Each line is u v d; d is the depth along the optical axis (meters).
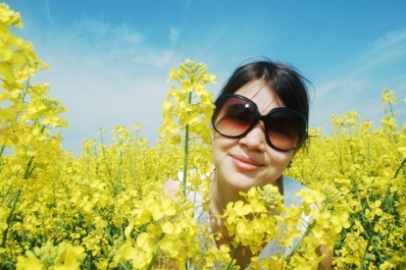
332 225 0.35
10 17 0.26
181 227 0.28
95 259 0.78
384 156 0.58
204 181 0.44
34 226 0.73
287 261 0.35
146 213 0.29
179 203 0.30
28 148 0.48
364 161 1.35
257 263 0.35
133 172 1.37
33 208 0.80
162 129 0.41
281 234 0.37
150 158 1.40
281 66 0.54
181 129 0.40
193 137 0.41
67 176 1.14
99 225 0.62
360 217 0.86
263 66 0.53
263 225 0.32
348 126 1.64
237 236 0.33
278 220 0.33
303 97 0.54
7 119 0.31
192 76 0.40
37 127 0.45
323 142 2.17
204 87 0.39
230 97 0.48
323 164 1.69
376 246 0.72
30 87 0.53
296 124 0.49
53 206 1.05
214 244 0.47
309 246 0.34
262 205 0.33
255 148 0.46
